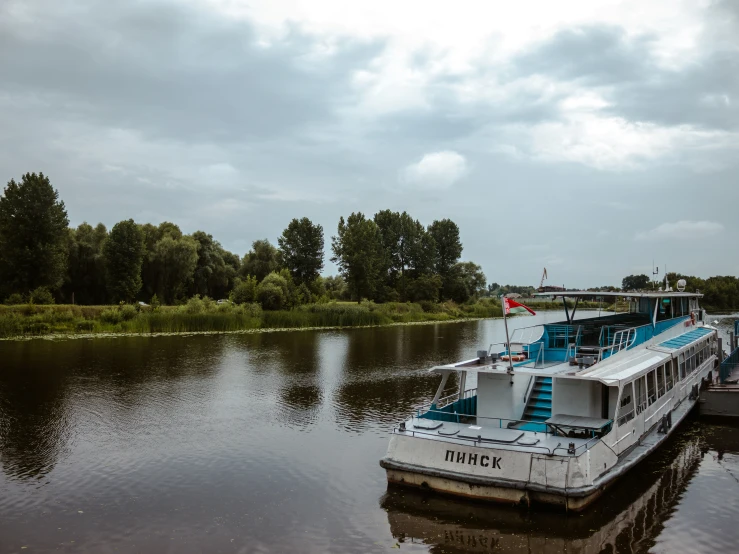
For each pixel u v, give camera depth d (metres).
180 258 97.31
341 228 103.62
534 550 12.97
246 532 13.98
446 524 14.18
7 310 60.94
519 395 18.38
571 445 14.04
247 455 20.39
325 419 25.81
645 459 19.12
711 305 105.50
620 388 15.95
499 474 14.49
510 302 17.55
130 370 38.38
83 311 64.25
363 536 13.70
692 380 27.20
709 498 16.09
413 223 119.69
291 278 92.25
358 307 88.19
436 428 16.34
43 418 25.69
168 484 17.45
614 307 30.09
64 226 75.62
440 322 92.56
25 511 15.38
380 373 38.53
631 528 14.04
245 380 35.47
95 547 13.21
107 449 21.17
